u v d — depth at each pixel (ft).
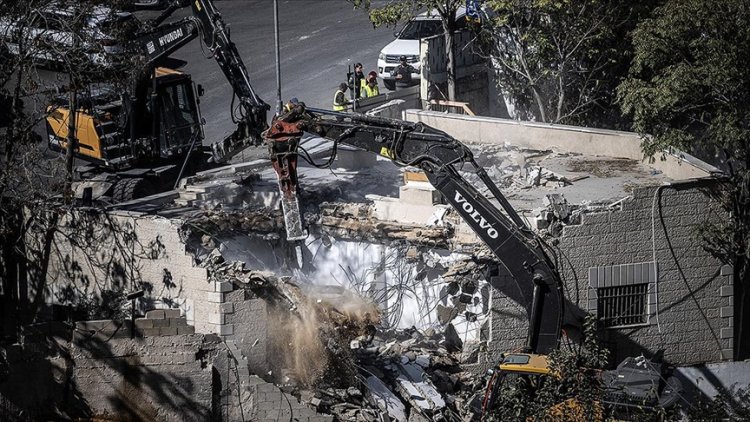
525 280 159.53
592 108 246.68
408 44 275.39
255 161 213.25
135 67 202.08
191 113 227.20
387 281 180.96
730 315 184.14
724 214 181.47
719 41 184.24
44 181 199.52
